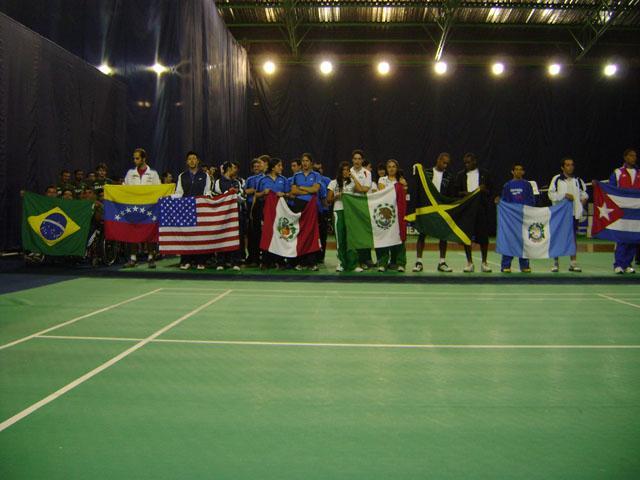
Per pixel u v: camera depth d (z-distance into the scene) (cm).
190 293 707
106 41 1441
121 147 1430
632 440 269
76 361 396
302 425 285
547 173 2428
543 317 568
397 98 2419
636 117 2427
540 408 311
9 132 1095
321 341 460
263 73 2406
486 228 931
